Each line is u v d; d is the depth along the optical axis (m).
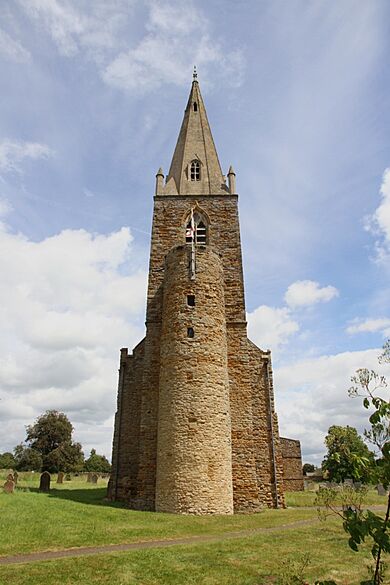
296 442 45.28
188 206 29.33
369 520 5.09
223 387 21.88
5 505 18.45
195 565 10.67
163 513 19.03
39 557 11.10
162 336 23.11
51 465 68.75
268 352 26.20
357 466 5.36
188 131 33.94
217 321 22.88
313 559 11.46
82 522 15.52
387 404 5.27
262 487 23.38
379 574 5.39
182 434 20.27
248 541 13.38
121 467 24.52
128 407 25.73
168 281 23.86
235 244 28.20
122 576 9.67
